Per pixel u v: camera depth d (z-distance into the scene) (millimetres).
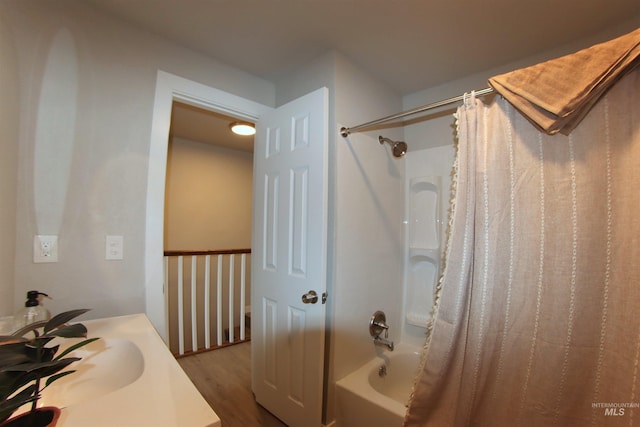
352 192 1786
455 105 2080
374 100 2012
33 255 1186
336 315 1667
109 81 1396
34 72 1193
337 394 1654
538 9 1382
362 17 1454
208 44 1663
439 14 1428
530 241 1009
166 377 765
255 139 2041
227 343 2898
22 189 1163
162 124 1547
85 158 1316
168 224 3510
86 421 584
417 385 1181
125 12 1402
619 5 1345
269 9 1398
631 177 848
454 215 1143
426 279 2176
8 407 474
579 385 917
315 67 1809
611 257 876
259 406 1915
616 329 858
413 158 2287
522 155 1033
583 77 856
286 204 1740
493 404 1074
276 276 1789
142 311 1450
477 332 1076
